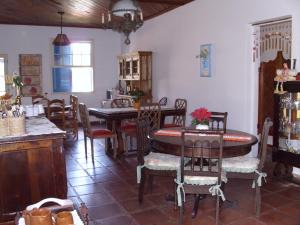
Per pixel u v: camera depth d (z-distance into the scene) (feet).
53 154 8.79
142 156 10.47
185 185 8.86
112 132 16.63
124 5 14.28
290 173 12.84
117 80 30.63
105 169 14.82
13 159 8.38
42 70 28.30
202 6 18.54
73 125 22.18
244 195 11.36
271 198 11.04
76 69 29.50
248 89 15.66
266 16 14.23
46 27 28.02
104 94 30.40
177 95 21.72
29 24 27.35
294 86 11.83
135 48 27.96
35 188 8.66
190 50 19.94
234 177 9.77
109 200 11.06
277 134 12.73
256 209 9.68
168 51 22.57
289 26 17.87
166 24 22.62
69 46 29.01
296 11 12.80
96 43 29.73
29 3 20.12
